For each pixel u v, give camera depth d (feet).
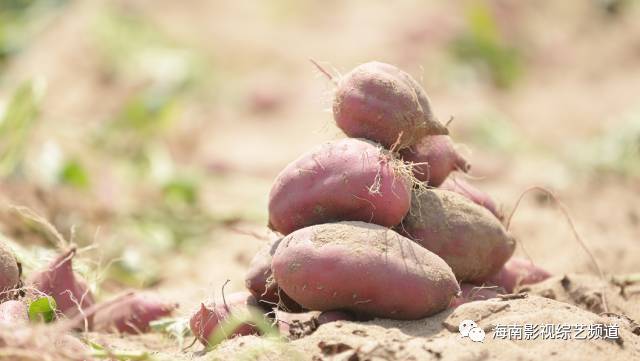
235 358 11.56
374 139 12.91
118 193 25.17
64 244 15.12
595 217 23.58
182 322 14.05
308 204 12.47
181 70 39.65
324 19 47.91
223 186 30.68
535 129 38.29
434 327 12.03
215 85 41.57
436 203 13.25
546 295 14.52
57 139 27.68
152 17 45.14
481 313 12.10
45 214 21.54
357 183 12.30
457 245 13.15
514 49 46.19
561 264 18.51
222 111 39.96
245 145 36.47
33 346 11.28
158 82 38.93
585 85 45.68
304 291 12.01
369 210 12.41
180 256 21.94
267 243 13.51
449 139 13.85
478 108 38.24
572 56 48.37
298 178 12.55
